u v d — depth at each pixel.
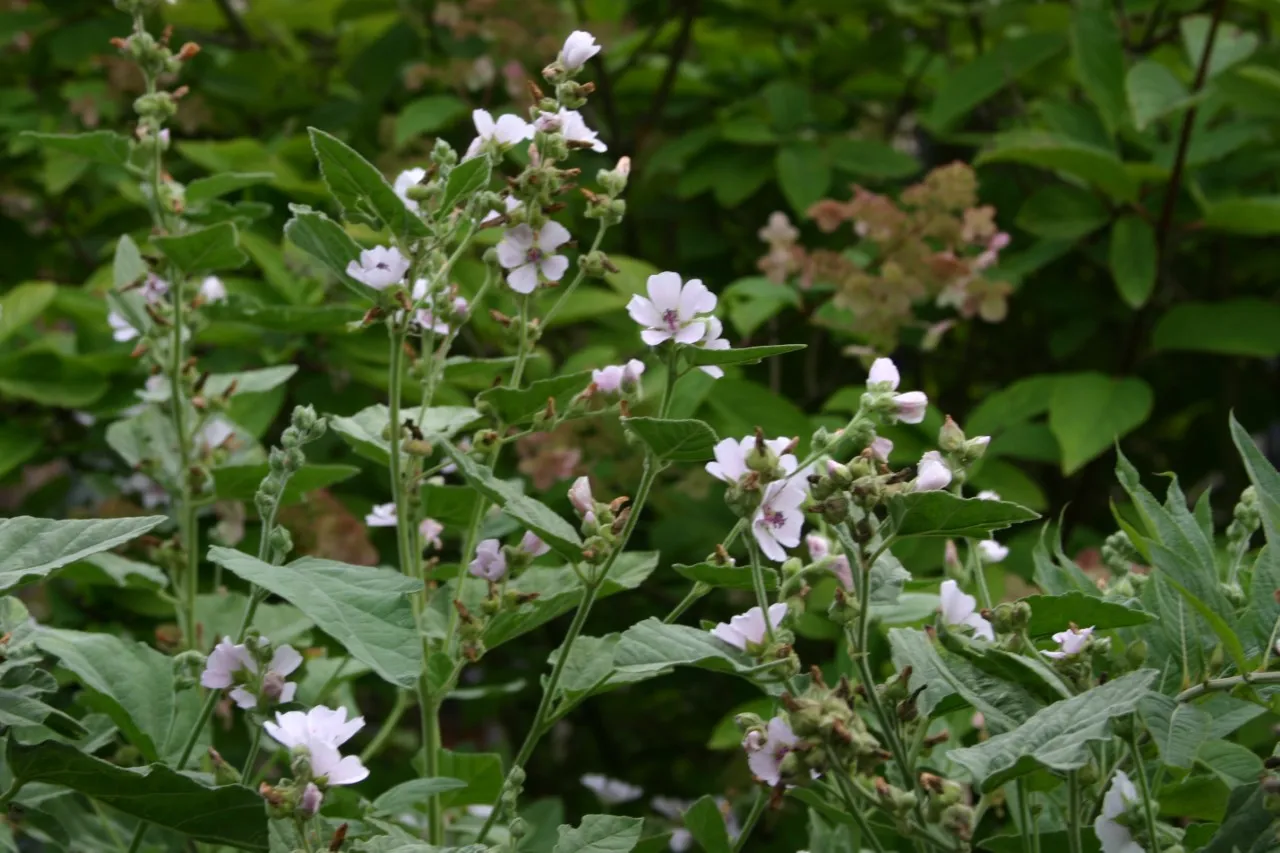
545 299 2.42
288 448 1.72
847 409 2.52
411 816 1.96
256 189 2.75
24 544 1.66
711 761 3.18
